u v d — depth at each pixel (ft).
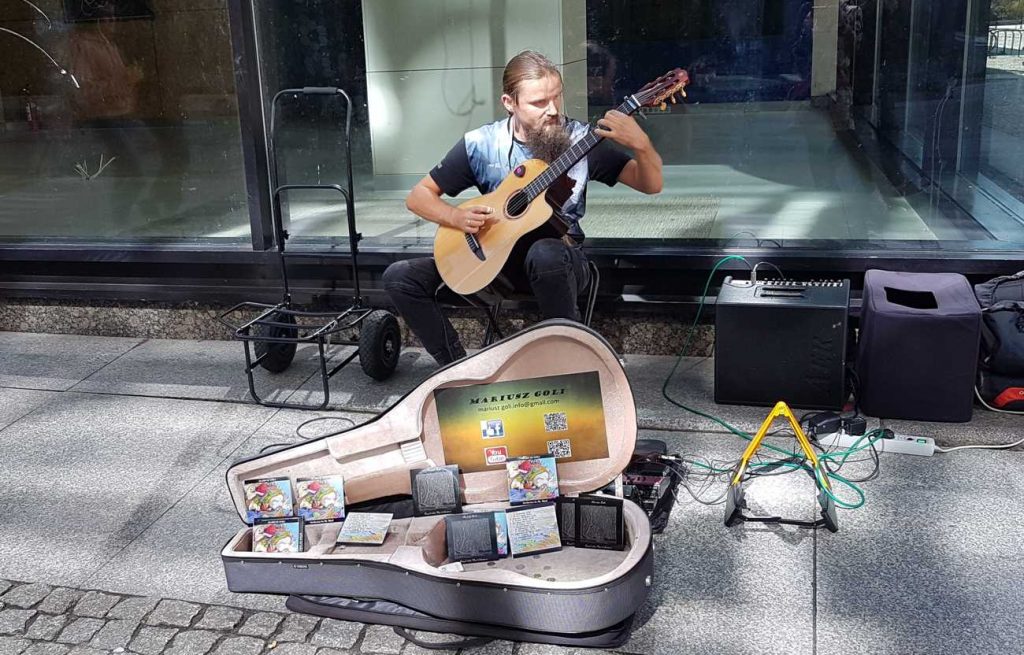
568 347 8.73
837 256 12.97
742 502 9.71
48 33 15.07
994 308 11.55
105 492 10.94
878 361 11.34
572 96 13.85
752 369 11.86
